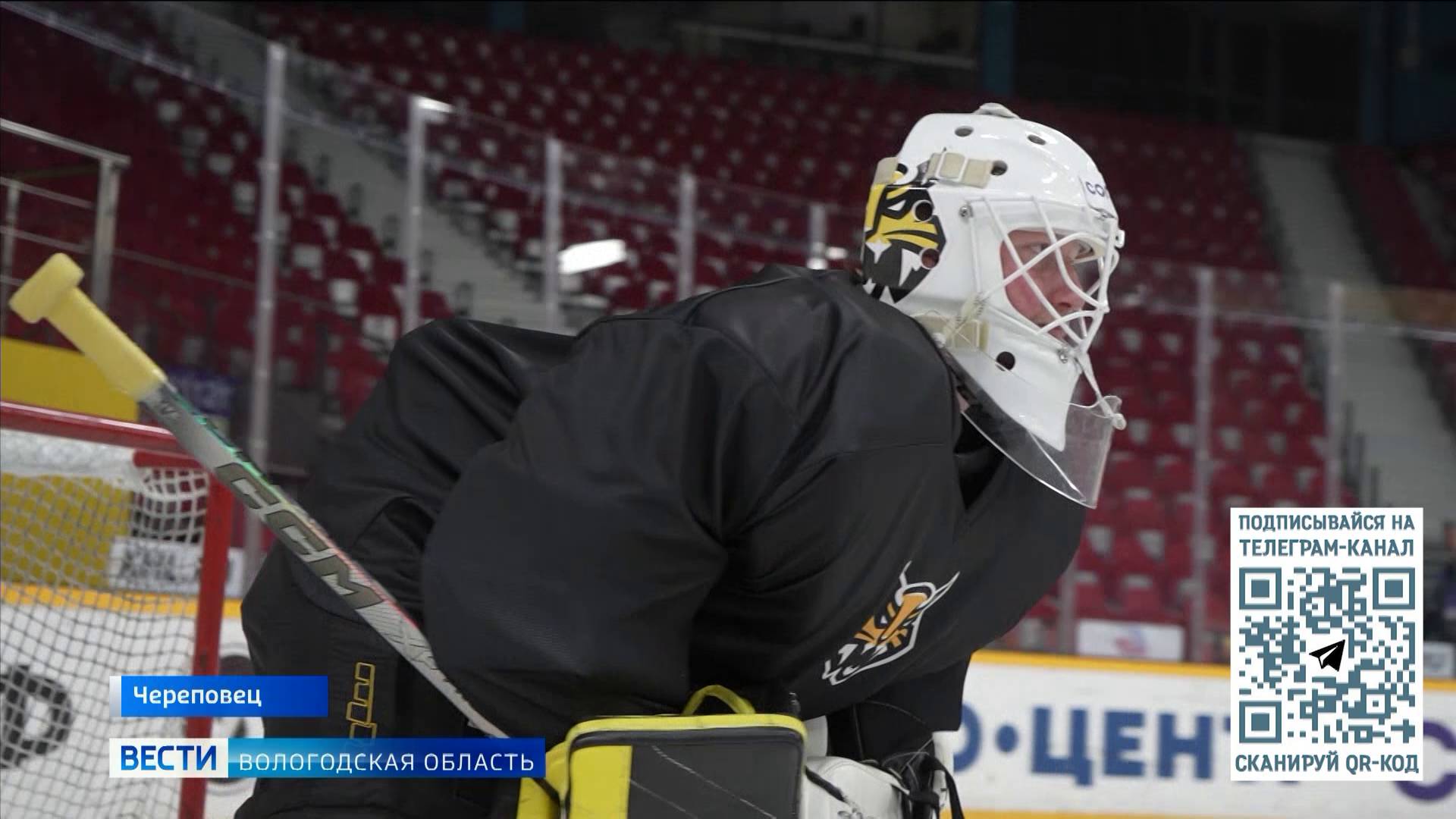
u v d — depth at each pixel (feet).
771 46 41.88
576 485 3.98
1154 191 39.11
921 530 4.42
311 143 17.99
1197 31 44.32
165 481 7.13
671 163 34.96
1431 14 43.55
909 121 38.70
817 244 18.54
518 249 19.15
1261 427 19.74
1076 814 15.40
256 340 13.76
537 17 39.99
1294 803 16.01
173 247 18.78
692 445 4.07
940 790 5.49
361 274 18.17
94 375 13.61
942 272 4.87
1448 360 19.44
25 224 15.02
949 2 42.80
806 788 4.20
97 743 7.13
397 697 4.31
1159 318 21.68
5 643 6.90
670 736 3.80
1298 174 41.09
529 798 4.02
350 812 4.22
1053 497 5.08
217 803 8.53
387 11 38.19
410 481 4.58
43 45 19.15
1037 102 42.09
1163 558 19.49
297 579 4.59
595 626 3.91
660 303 17.76
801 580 4.29
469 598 3.94
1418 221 40.29
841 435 4.11
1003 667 15.37
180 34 14.71
